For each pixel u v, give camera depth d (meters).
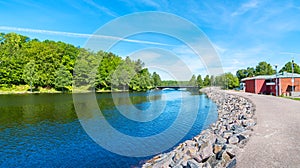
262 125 8.17
